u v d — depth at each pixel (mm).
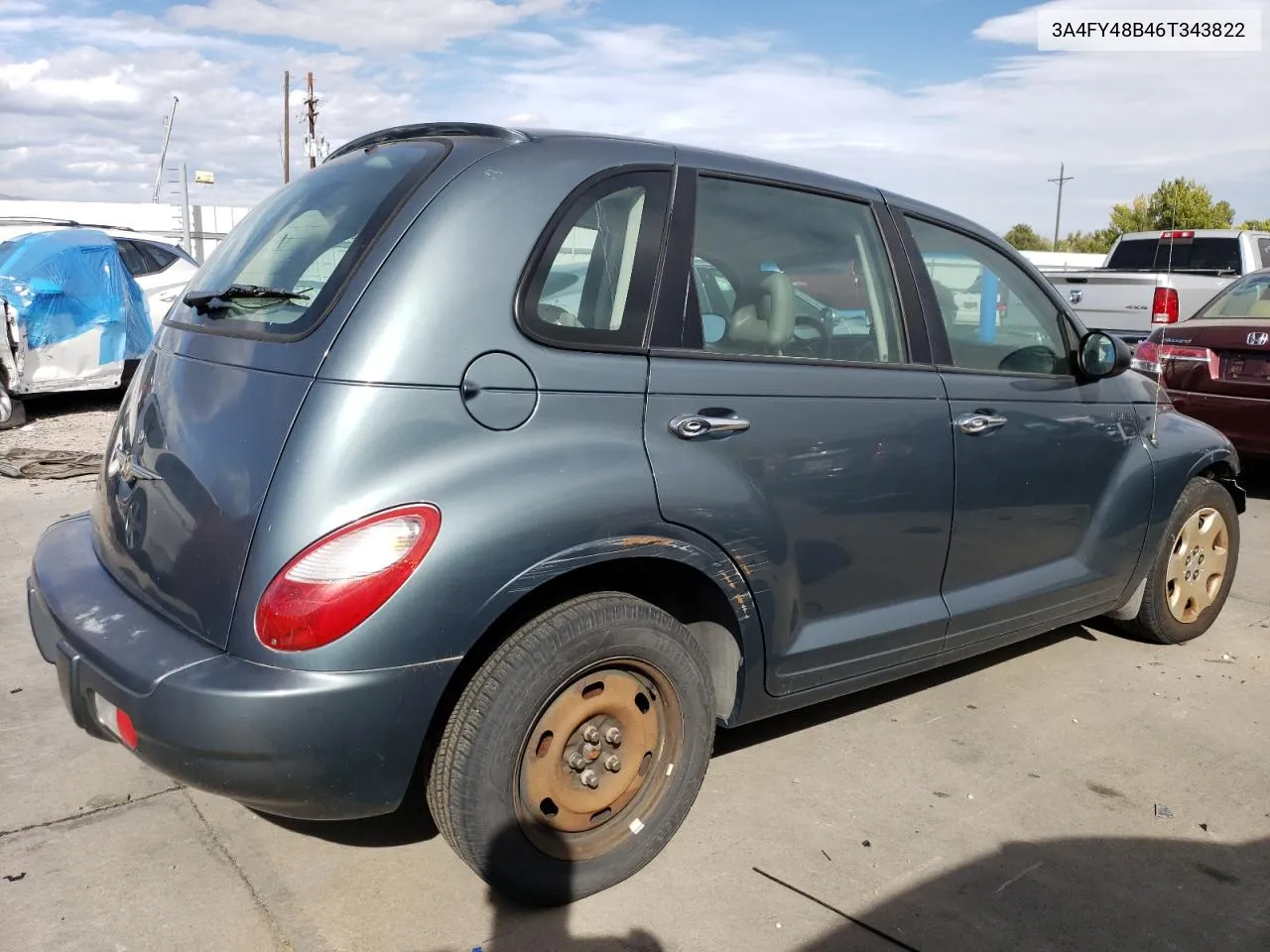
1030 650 4496
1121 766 3443
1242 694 4051
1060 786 3291
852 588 3113
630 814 2701
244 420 2363
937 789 3252
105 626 2445
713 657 2918
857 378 3074
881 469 3086
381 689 2193
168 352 2830
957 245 3574
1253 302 7168
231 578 2240
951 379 3344
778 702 3010
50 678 3889
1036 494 3629
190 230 26438
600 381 2531
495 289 2414
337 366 2273
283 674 2162
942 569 3369
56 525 3207
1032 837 2994
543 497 2359
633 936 2504
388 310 2307
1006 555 3596
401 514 2215
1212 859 2906
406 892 2650
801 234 3098
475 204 2461
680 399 2656
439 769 2410
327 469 2207
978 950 2484
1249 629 4793
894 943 2502
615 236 2676
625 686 2619
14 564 5281
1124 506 3992
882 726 3699
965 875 2793
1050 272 11273
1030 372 3678
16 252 9281
